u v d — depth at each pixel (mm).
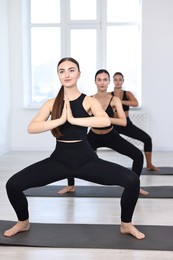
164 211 2916
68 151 2252
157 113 6090
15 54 6152
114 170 2232
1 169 4652
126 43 6254
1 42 5758
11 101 6227
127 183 2199
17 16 6074
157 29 5914
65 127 2250
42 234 2385
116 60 6309
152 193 3416
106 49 6285
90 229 2486
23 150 6270
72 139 2252
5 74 5945
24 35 6191
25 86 6281
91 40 6289
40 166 2275
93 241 2270
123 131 4184
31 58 6387
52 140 6234
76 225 2576
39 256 2080
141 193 3383
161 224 2600
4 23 5895
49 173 2254
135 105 4199
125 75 6324
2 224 2578
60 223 2623
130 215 2342
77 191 3537
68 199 3281
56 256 2078
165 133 6117
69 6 6227
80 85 6383
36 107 6168
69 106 2217
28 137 6262
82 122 2189
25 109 6215
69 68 2238
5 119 5973
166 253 2111
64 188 3533
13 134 6277
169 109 6066
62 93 2311
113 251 2139
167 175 4238
